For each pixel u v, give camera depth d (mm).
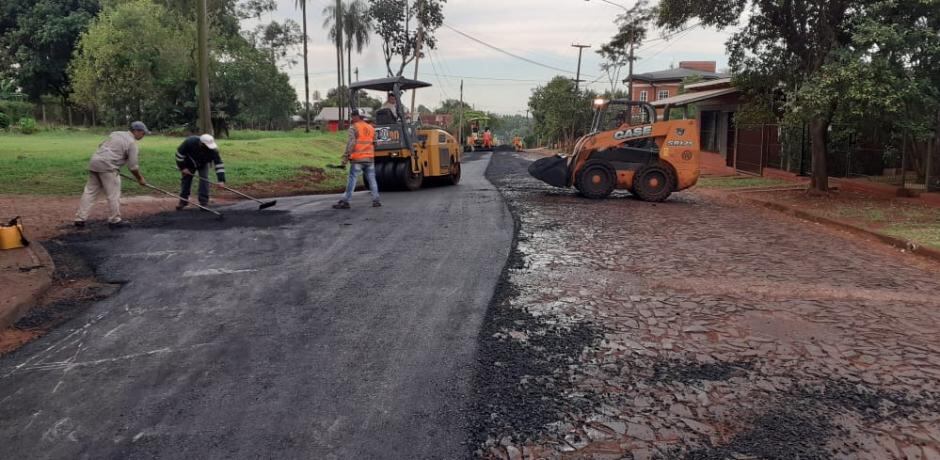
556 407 3689
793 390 3941
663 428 3459
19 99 39688
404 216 10445
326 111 77812
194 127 34781
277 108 52656
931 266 7590
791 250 8312
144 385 3949
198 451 3195
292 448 3221
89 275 6457
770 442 3322
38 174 13508
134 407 3664
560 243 8359
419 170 15109
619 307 5574
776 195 15055
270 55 51781
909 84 11492
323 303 5586
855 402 3785
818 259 7773
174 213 10508
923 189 14344
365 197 13547
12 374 4109
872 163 16344
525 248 7977
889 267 7422
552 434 3383
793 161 19344
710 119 26344
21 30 45188
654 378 4102
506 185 16750
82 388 3908
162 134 33594
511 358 4395
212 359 4352
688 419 3564
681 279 6586
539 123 63469
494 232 9008
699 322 5195
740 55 15359
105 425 3459
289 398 3773
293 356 4402
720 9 14453
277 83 50531
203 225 9336
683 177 13578
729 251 8117
